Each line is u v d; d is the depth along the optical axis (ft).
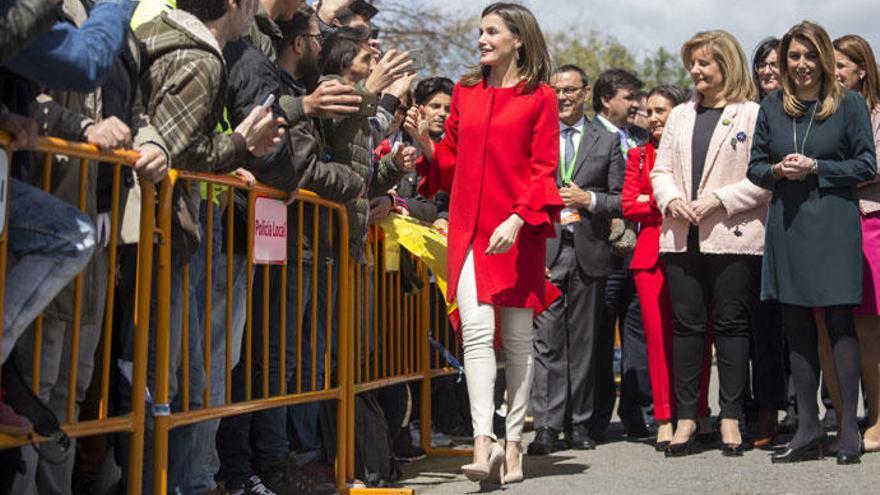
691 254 21.39
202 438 13.96
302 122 15.53
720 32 21.71
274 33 16.51
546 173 18.12
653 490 16.99
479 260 18.08
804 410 19.70
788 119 20.02
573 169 23.97
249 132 13.61
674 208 21.16
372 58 18.74
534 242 18.33
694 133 21.54
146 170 11.80
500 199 18.20
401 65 17.72
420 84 24.53
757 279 21.25
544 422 22.91
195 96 12.74
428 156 19.63
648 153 23.15
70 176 11.07
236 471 15.55
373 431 18.22
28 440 10.36
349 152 17.49
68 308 11.12
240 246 14.80
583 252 23.53
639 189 23.07
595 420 24.79
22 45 9.33
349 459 17.30
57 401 11.98
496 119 18.31
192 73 12.76
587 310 23.62
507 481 18.24
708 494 16.52
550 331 23.20
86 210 11.23
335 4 21.66
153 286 12.64
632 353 25.40
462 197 18.37
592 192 23.66
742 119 21.21
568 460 21.59
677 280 21.48
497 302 17.87
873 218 20.67
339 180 16.34
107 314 11.76
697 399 21.48
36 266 10.11
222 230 14.71
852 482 17.20
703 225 20.98
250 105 14.71
